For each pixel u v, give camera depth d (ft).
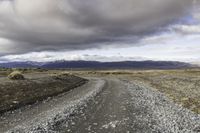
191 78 217.56
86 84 214.48
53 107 86.02
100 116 67.41
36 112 76.38
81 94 129.29
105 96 115.85
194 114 70.28
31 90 126.00
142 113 71.31
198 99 100.99
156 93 130.21
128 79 293.23
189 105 87.71
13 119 66.23
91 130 52.65
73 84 199.21
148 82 220.43
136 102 94.43
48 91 134.10
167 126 55.01
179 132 49.83
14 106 84.99
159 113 70.64
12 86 124.36
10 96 100.89
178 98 106.11
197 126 55.21
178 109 78.13
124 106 84.53
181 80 205.57
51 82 175.11
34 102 98.94
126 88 163.22
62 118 63.77
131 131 51.47
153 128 53.57
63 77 228.22
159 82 208.03
